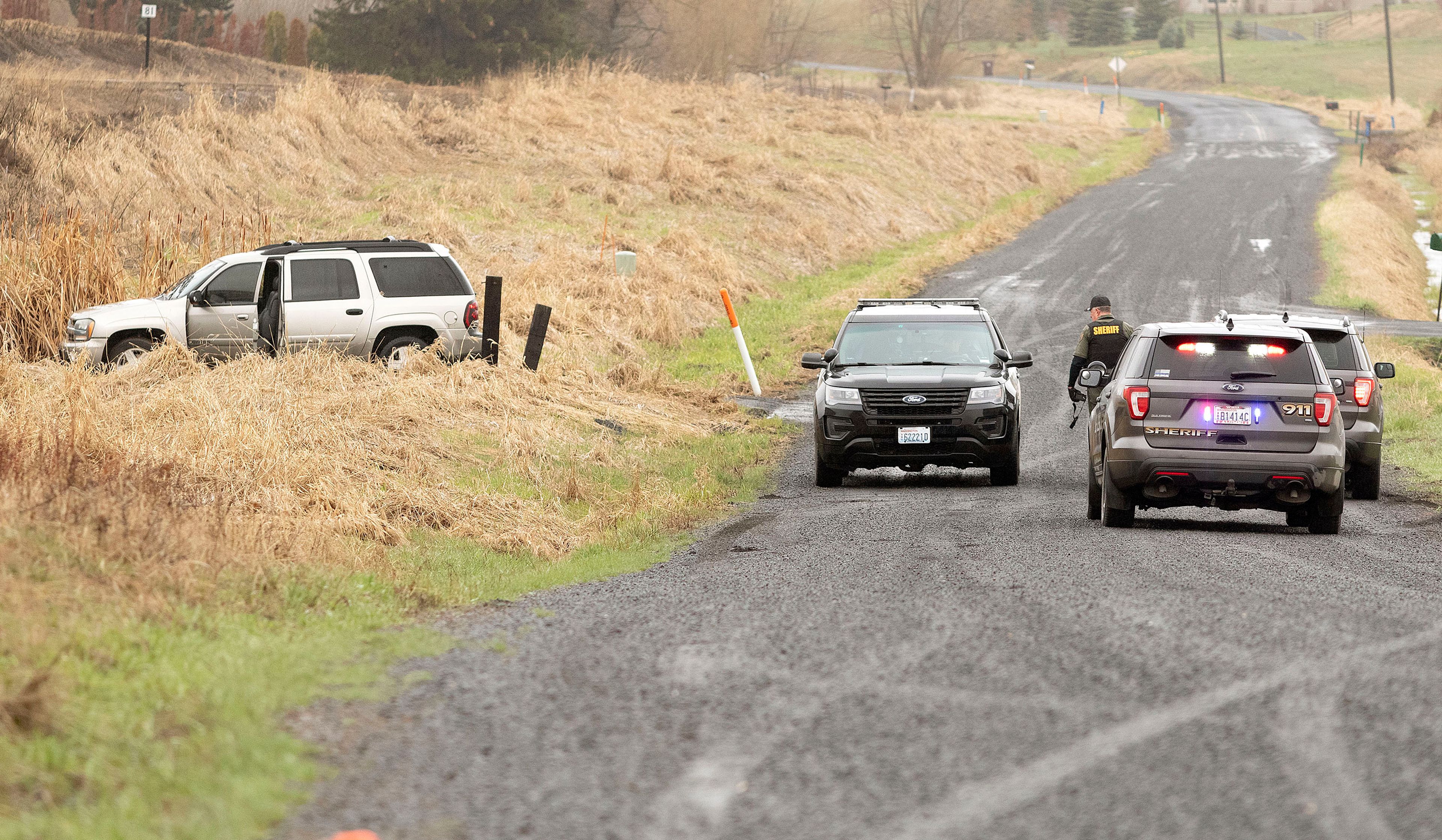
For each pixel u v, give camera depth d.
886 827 16.56
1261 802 17.14
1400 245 168.12
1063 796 17.50
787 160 171.25
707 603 31.19
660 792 17.86
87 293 74.06
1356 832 16.11
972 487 57.88
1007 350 61.06
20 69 121.00
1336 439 41.78
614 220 130.88
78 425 41.75
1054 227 175.38
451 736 20.33
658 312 99.62
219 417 47.56
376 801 17.56
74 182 103.12
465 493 47.84
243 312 70.00
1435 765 18.41
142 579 28.44
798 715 21.31
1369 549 39.38
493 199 127.75
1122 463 42.66
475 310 72.75
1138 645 25.66
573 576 36.94
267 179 120.62
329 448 49.50
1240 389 41.84
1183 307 124.31
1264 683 22.73
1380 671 23.47
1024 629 27.31
